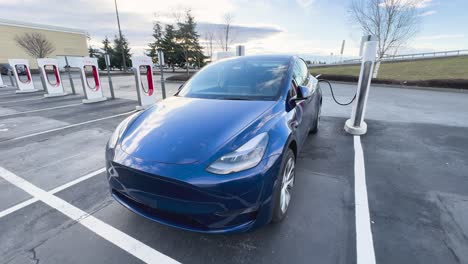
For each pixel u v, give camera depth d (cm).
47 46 3091
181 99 251
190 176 144
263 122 185
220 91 256
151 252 173
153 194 155
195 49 2486
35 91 1195
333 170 287
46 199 244
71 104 812
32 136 457
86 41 4175
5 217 215
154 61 2895
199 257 167
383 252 165
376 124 482
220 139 163
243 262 162
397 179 264
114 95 973
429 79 1101
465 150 344
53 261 166
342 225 193
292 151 212
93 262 165
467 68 1505
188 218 154
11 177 294
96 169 315
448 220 196
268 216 165
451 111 600
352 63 2722
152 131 184
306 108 287
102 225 203
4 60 3134
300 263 159
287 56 309
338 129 453
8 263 166
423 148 354
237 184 147
